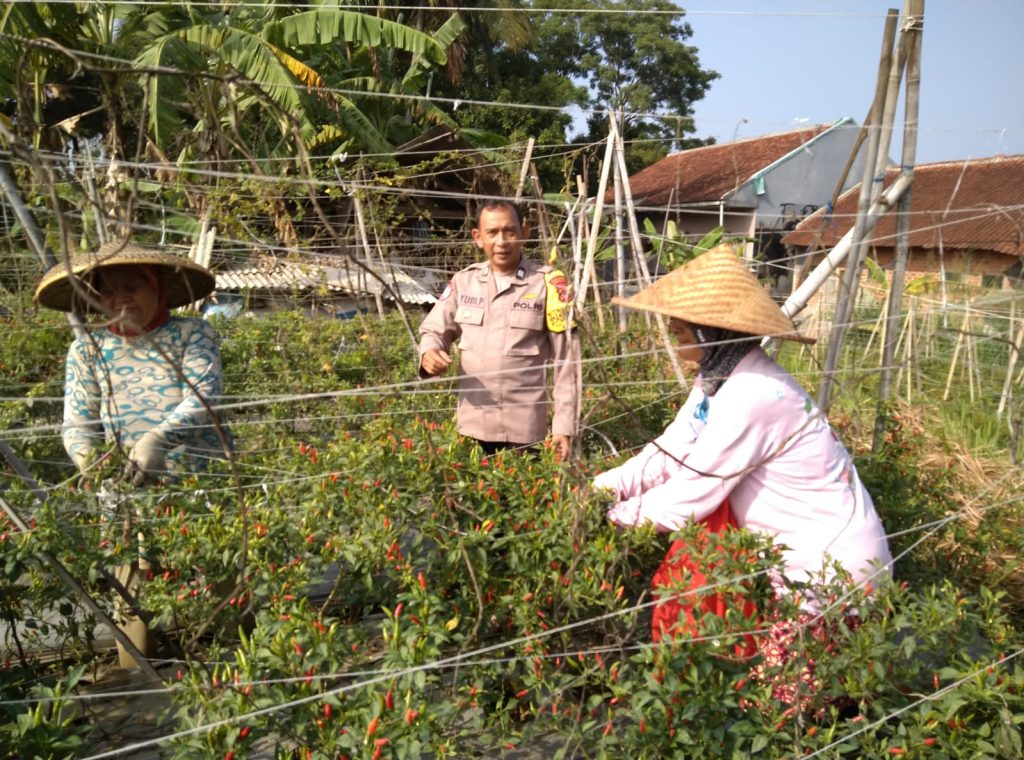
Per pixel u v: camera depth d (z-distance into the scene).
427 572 2.67
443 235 8.07
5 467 3.48
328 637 2.15
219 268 6.58
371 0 17.23
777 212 17.11
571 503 2.67
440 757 2.12
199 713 2.06
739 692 2.20
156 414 3.23
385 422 3.36
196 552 2.65
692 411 3.07
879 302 7.21
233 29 11.52
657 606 2.76
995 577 3.61
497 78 22.23
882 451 3.76
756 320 2.72
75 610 3.42
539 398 3.73
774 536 2.50
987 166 15.46
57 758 2.17
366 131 13.03
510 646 2.52
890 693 2.32
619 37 25.41
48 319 4.92
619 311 5.67
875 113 3.69
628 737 2.17
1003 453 5.35
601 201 5.39
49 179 1.70
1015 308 5.11
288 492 2.99
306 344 5.82
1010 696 2.06
